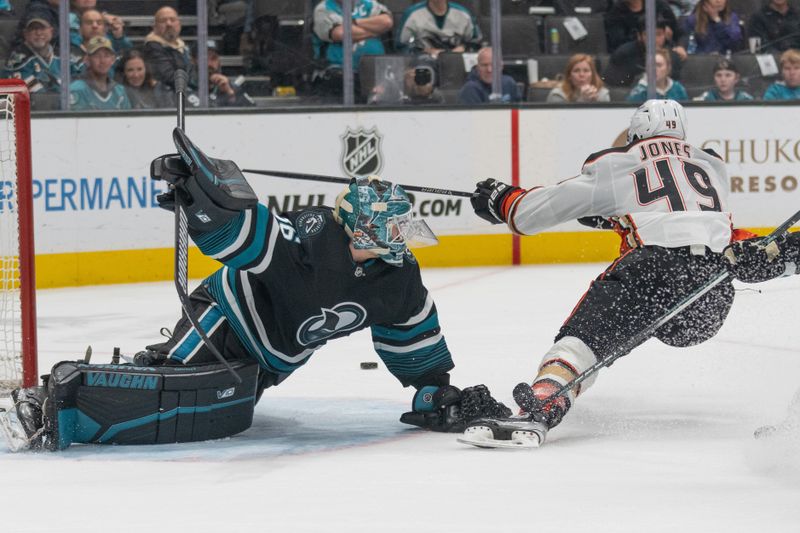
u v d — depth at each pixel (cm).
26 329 1589
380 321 1262
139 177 2822
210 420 1249
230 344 1263
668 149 1366
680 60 3206
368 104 3030
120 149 2798
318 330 1232
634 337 1261
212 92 2956
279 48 3005
